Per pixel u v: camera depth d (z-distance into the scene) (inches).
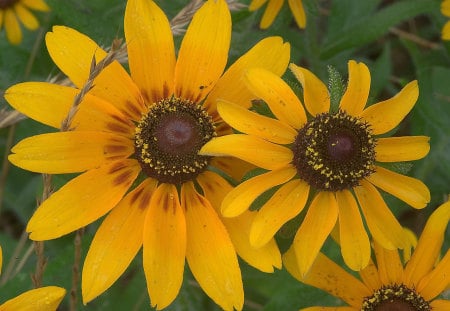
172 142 12.4
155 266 12.0
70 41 12.6
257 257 12.1
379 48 20.5
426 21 20.9
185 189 12.5
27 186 18.4
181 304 14.8
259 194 11.7
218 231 12.1
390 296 13.2
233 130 12.7
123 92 12.7
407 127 19.1
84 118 12.5
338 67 18.7
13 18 17.6
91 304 14.8
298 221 12.2
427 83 17.8
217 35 12.7
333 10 17.9
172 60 12.8
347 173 12.1
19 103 12.3
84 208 12.2
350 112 12.4
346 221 12.1
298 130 12.2
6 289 14.5
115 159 12.5
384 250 13.2
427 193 12.2
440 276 13.1
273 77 12.1
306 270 11.7
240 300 12.0
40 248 12.2
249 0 16.3
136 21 12.6
